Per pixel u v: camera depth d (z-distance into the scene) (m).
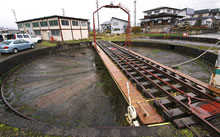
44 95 5.64
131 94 4.94
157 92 4.87
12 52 12.02
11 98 5.39
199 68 8.73
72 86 6.59
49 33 25.48
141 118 3.54
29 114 4.34
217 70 4.77
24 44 13.22
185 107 3.68
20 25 31.80
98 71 9.16
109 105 4.89
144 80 6.39
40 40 21.94
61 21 23.23
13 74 8.18
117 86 6.54
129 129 2.77
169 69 7.73
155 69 7.82
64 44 18.48
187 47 13.16
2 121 3.05
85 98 5.41
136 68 8.26
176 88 5.05
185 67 9.07
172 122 3.20
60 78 7.64
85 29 30.16
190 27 37.97
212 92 4.64
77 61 12.16
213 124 3.09
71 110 4.60
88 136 2.59
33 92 5.91
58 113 4.43
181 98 4.35
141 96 4.78
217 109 3.61
